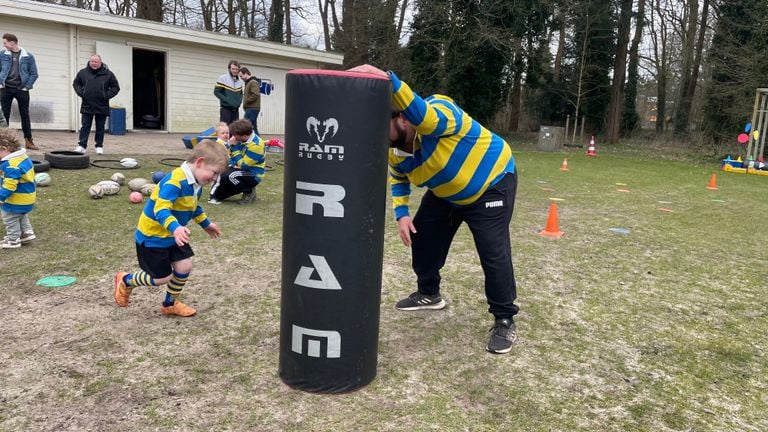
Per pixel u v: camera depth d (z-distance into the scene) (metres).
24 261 4.65
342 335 2.74
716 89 20.80
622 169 15.40
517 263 5.31
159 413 2.57
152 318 3.66
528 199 9.23
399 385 2.93
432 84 23.88
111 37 15.66
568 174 13.36
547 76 28.75
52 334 3.35
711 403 2.90
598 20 26.11
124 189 7.64
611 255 5.76
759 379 3.19
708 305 4.38
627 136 28.97
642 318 4.06
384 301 4.20
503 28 22.38
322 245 2.64
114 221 6.03
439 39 22.52
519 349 3.46
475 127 3.18
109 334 3.39
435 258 3.86
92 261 4.73
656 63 30.44
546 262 5.39
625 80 28.88
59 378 2.85
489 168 3.23
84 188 7.48
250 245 5.49
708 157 20.47
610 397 2.91
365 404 2.73
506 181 3.31
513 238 6.31
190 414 2.57
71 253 4.91
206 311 3.82
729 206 9.42
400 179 3.61
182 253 3.57
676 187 11.85
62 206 6.53
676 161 19.14
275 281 4.48
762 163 16.11
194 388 2.80
